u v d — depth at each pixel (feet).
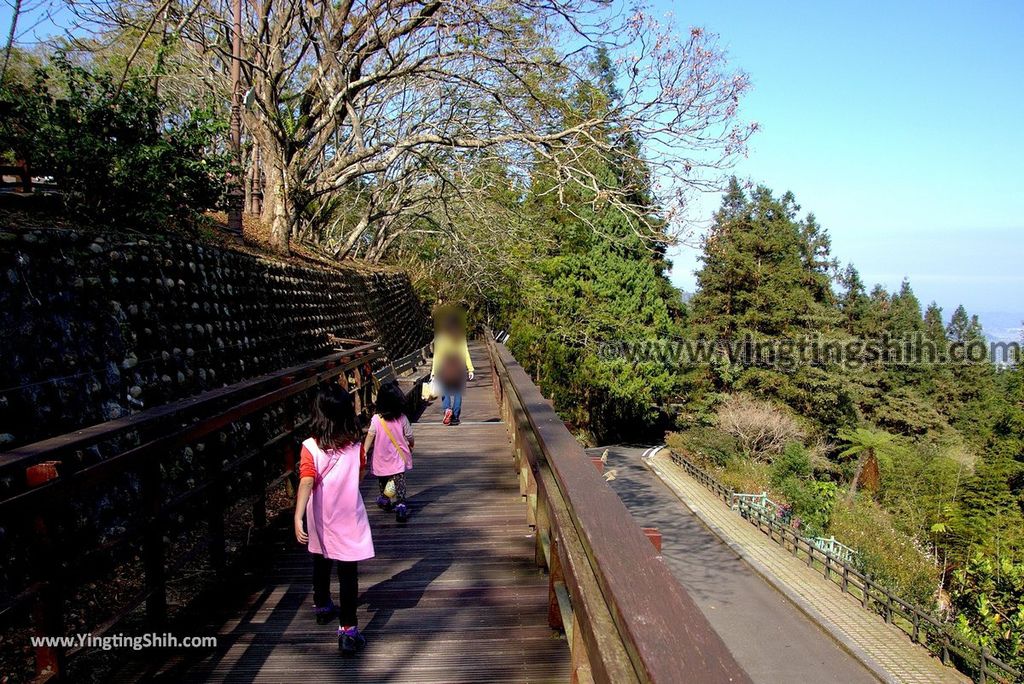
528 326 93.56
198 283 24.75
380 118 62.08
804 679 41.24
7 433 13.92
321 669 11.34
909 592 57.36
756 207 140.97
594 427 113.09
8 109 20.66
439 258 93.71
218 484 14.20
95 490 15.69
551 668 11.40
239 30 40.88
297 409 30.07
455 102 55.21
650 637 5.01
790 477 92.17
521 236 74.18
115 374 18.10
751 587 55.77
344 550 11.78
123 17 37.88
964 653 42.93
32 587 8.59
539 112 46.24
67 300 16.99
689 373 127.85
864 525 75.97
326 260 56.54
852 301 174.70
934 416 145.89
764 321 131.85
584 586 7.26
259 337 29.50
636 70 38.99
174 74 47.83
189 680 10.96
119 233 21.35
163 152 23.67
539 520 15.62
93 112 22.39
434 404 42.96
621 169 43.19
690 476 93.40
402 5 42.24
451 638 12.42
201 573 16.43
